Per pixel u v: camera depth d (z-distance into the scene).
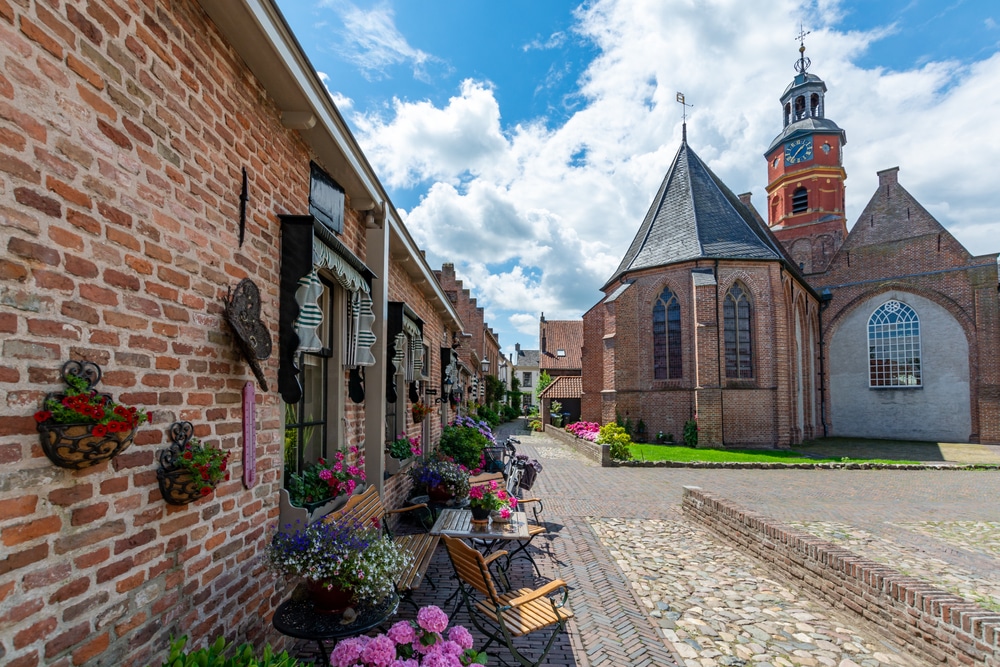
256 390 3.27
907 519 9.22
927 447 23.50
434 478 7.43
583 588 5.41
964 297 26.56
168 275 2.42
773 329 22.67
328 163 4.72
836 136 34.56
